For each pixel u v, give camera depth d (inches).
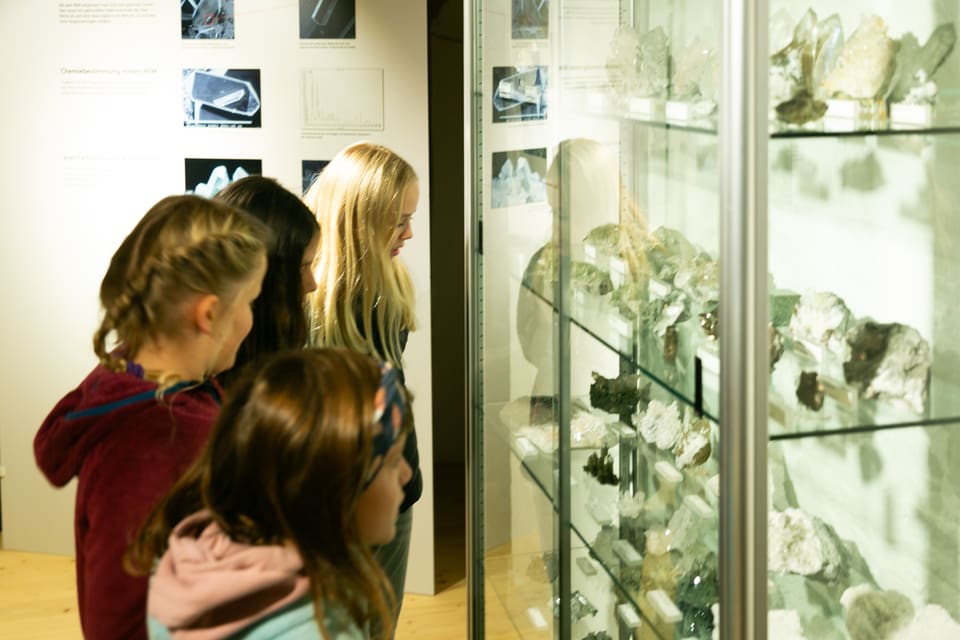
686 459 73.5
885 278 73.4
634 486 83.2
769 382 66.4
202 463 57.6
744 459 61.4
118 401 67.6
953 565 76.6
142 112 175.8
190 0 171.3
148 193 178.1
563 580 97.3
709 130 67.7
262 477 52.0
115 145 177.3
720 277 61.4
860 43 69.0
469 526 125.3
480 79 113.7
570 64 90.1
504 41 105.2
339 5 167.6
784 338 68.7
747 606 62.6
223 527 53.1
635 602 83.1
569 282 92.4
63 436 68.6
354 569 52.0
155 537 58.7
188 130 175.2
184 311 67.6
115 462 66.9
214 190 176.7
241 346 88.0
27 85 177.0
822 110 68.2
